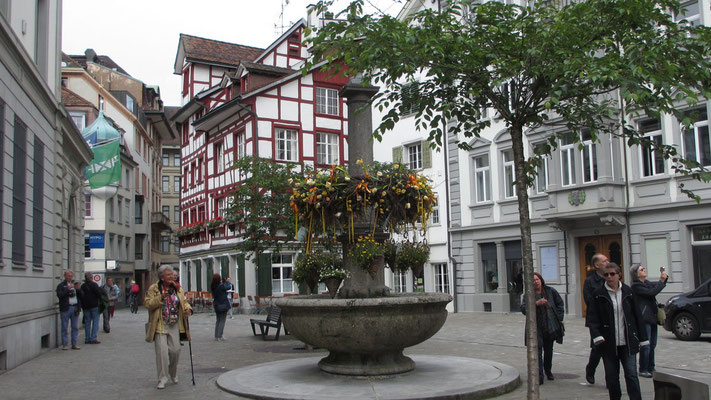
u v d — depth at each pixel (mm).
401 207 9508
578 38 7230
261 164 17906
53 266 16281
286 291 33219
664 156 7664
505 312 25797
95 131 29609
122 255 49562
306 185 9633
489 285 27062
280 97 34719
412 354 13195
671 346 13703
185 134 44750
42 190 15062
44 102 15273
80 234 21969
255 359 13156
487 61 7453
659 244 20750
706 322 14453
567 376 10008
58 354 14555
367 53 7152
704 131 19719
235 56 45062
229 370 11508
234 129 35969
